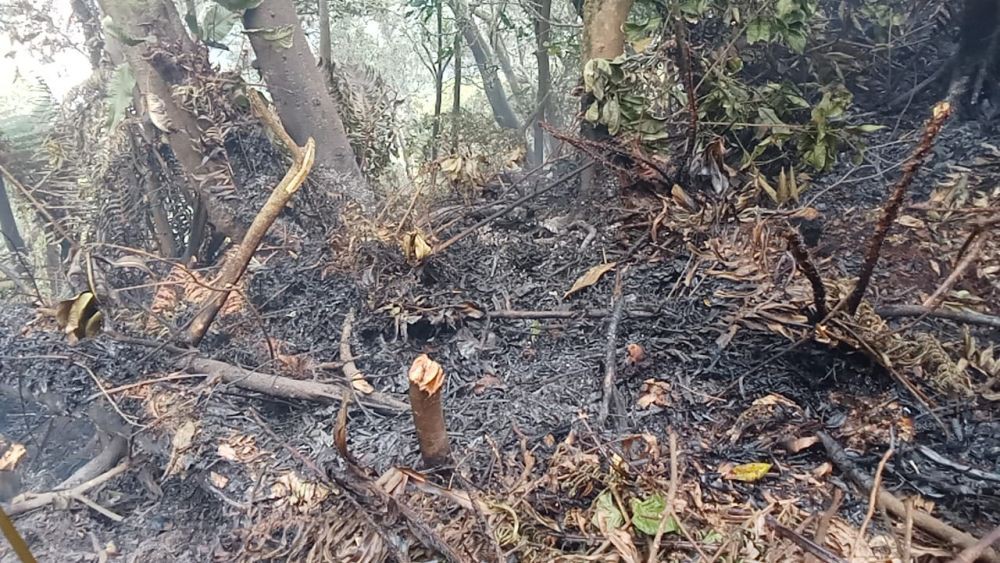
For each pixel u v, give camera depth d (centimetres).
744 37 329
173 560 195
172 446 217
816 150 263
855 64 348
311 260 304
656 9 306
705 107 279
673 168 276
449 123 452
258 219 235
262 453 208
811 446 171
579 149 273
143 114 316
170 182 338
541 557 142
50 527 220
